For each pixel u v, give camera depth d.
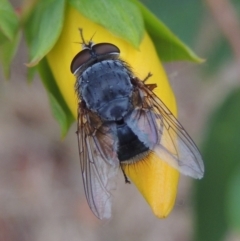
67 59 0.09
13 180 0.17
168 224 0.16
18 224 0.17
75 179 0.17
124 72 0.09
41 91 0.18
